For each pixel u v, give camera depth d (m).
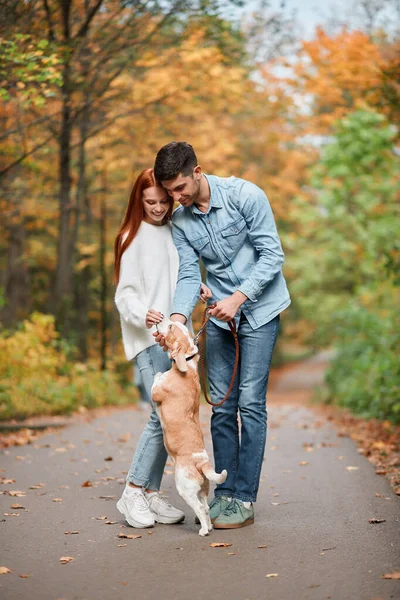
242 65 13.07
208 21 10.81
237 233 4.72
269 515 4.95
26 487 5.84
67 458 7.26
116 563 3.90
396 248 11.42
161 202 4.71
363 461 7.06
